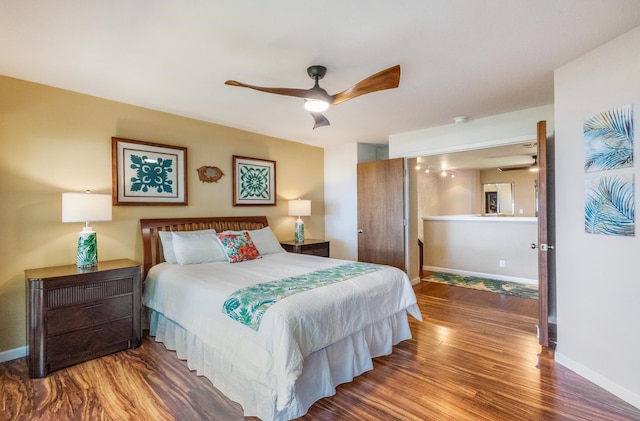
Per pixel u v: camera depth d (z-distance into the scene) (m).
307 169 5.36
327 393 2.07
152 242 3.42
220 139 4.12
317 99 2.28
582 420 1.82
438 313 3.67
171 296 2.69
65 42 2.07
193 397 2.08
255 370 1.85
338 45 2.12
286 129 4.37
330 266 3.05
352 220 5.31
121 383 2.25
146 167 3.40
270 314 1.88
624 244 2.00
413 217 5.05
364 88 2.18
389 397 2.07
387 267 2.98
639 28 1.90
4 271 2.60
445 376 2.31
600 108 2.13
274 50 2.18
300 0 1.65
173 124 3.65
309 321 1.95
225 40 2.05
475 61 2.37
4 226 2.60
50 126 2.81
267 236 4.03
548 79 2.70
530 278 4.94
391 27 1.91
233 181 4.25
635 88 1.92
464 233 5.62
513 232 5.09
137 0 1.64
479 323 3.36
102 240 3.12
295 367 1.72
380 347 2.62
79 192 2.96
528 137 3.51
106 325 2.67
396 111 3.57
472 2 1.68
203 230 3.70
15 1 1.64
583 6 1.72
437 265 5.96
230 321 2.07
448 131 4.15
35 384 2.24
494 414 1.88
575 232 2.33
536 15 1.80
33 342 2.32
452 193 8.12
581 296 2.29
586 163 2.23
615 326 2.05
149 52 2.21
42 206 2.77
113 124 3.18
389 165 4.70
